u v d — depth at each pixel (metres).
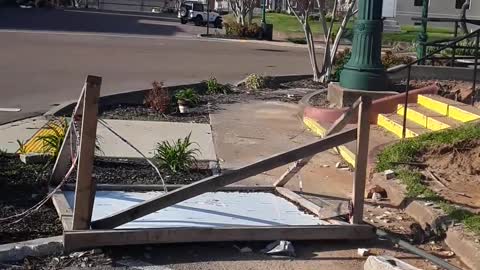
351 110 6.17
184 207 6.52
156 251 5.52
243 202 6.86
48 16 49.59
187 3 49.97
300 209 6.71
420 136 9.02
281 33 40.44
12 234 5.65
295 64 23.86
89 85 5.21
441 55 16.62
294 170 7.28
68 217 5.82
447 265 5.33
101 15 56.53
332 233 5.85
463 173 7.73
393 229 6.28
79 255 5.24
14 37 29.64
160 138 9.97
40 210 6.28
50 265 5.10
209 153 9.25
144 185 7.11
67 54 23.14
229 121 11.88
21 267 5.02
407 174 7.48
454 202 6.62
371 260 5.14
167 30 41.47
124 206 6.45
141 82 16.73
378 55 12.54
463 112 10.44
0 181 6.99
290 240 5.77
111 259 5.26
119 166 8.11
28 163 7.72
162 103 12.30
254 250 5.66
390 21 42.34
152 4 93.19
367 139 5.95
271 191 7.36
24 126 10.45
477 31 11.29
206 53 26.80
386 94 12.21
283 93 16.03
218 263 5.35
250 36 37.75
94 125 5.29
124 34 35.50
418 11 46.44
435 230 6.05
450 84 13.93
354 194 6.02
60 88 15.14
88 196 5.37
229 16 61.09
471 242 5.52
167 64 21.62
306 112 12.16
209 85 15.55
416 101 12.27
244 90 16.19
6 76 16.75
